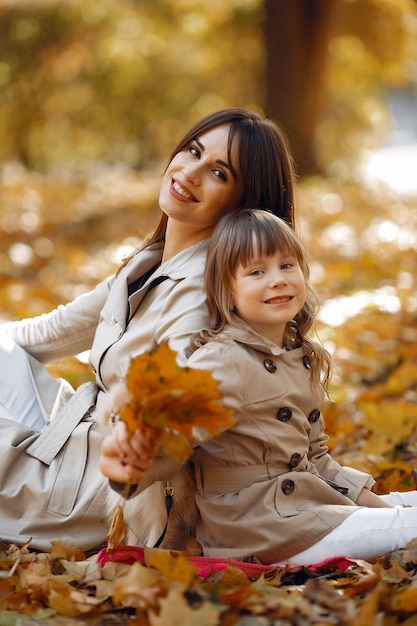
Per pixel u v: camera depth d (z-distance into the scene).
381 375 6.25
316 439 3.36
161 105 26.20
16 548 3.16
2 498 3.25
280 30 18.44
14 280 9.50
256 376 3.07
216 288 3.17
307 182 19.09
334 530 3.06
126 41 24.86
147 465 2.68
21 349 3.77
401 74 24.55
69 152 27.56
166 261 3.49
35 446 3.31
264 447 3.09
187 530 3.22
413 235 13.28
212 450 3.08
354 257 11.24
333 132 25.38
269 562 3.06
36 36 24.44
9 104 25.66
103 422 3.13
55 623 2.67
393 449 4.66
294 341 3.31
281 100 18.69
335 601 2.68
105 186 21.23
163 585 2.65
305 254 3.24
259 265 3.11
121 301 3.43
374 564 3.02
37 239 12.49
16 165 28.34
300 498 3.12
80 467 3.24
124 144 27.81
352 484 3.40
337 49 23.42
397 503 3.46
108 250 11.60
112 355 3.36
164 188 3.49
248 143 3.40
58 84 25.42
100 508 3.20
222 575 2.92
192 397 2.58
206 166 3.39
